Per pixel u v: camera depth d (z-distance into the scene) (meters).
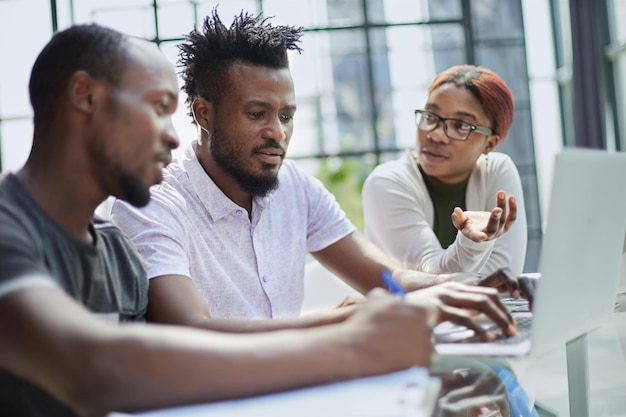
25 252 0.74
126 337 0.66
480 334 0.95
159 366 0.65
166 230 1.34
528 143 6.18
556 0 7.61
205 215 1.51
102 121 0.84
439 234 2.01
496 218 1.38
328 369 0.68
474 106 1.91
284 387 0.67
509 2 6.25
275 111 1.49
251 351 0.67
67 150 0.86
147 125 0.85
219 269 1.50
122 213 1.38
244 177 1.50
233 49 1.47
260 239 1.56
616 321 1.30
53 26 5.03
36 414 0.81
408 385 0.66
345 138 9.66
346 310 1.07
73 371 0.65
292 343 0.68
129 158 0.85
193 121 1.56
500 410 1.09
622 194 1.18
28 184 0.87
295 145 9.65
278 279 1.58
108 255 1.00
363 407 0.63
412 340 0.71
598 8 6.41
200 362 0.65
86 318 0.68
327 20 6.62
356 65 9.13
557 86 7.70
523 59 6.23
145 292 1.08
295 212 1.64
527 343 0.94
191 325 1.17
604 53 6.41
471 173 2.02
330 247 1.66
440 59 7.38
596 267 1.13
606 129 6.36
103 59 0.85
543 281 0.92
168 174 1.52
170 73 0.89
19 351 0.68
